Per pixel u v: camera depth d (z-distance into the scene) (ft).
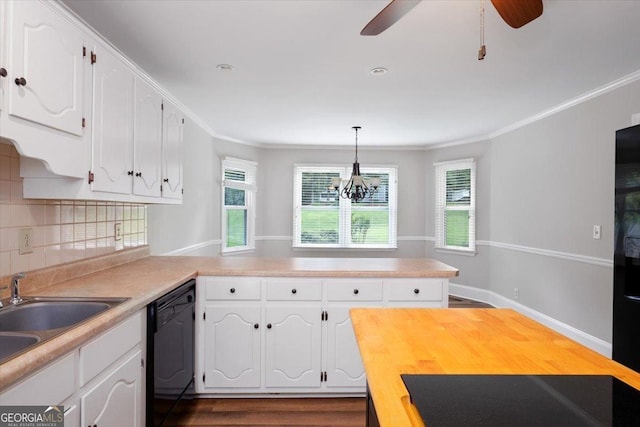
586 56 7.89
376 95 10.63
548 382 2.79
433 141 17.52
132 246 9.05
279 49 7.61
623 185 7.54
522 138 13.78
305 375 7.81
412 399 2.50
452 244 17.78
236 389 7.78
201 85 9.83
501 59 8.05
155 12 6.18
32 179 5.46
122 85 6.65
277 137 16.74
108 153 6.18
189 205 13.09
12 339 3.80
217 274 7.66
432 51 7.64
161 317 5.88
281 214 18.70
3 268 5.14
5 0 4.06
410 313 4.70
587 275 10.62
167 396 6.15
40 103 4.58
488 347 3.53
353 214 18.93
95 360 4.21
